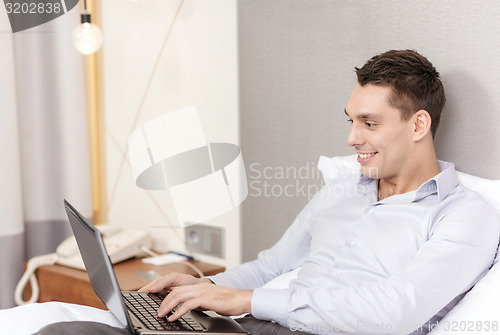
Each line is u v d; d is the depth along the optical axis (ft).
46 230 7.68
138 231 7.38
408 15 5.10
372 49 5.38
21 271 7.12
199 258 7.23
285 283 4.96
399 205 4.40
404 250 4.26
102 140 8.25
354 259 4.42
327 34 5.70
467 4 4.73
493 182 4.54
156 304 4.24
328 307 3.83
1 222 6.91
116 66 7.91
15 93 6.98
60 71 7.52
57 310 4.07
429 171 4.50
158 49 7.40
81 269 6.78
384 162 4.42
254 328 4.26
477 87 4.74
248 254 6.70
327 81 5.75
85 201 7.79
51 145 7.61
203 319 4.02
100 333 3.67
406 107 4.32
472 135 4.81
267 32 6.19
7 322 3.80
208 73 6.92
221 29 6.72
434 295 3.77
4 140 6.87
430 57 5.00
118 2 7.75
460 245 3.93
